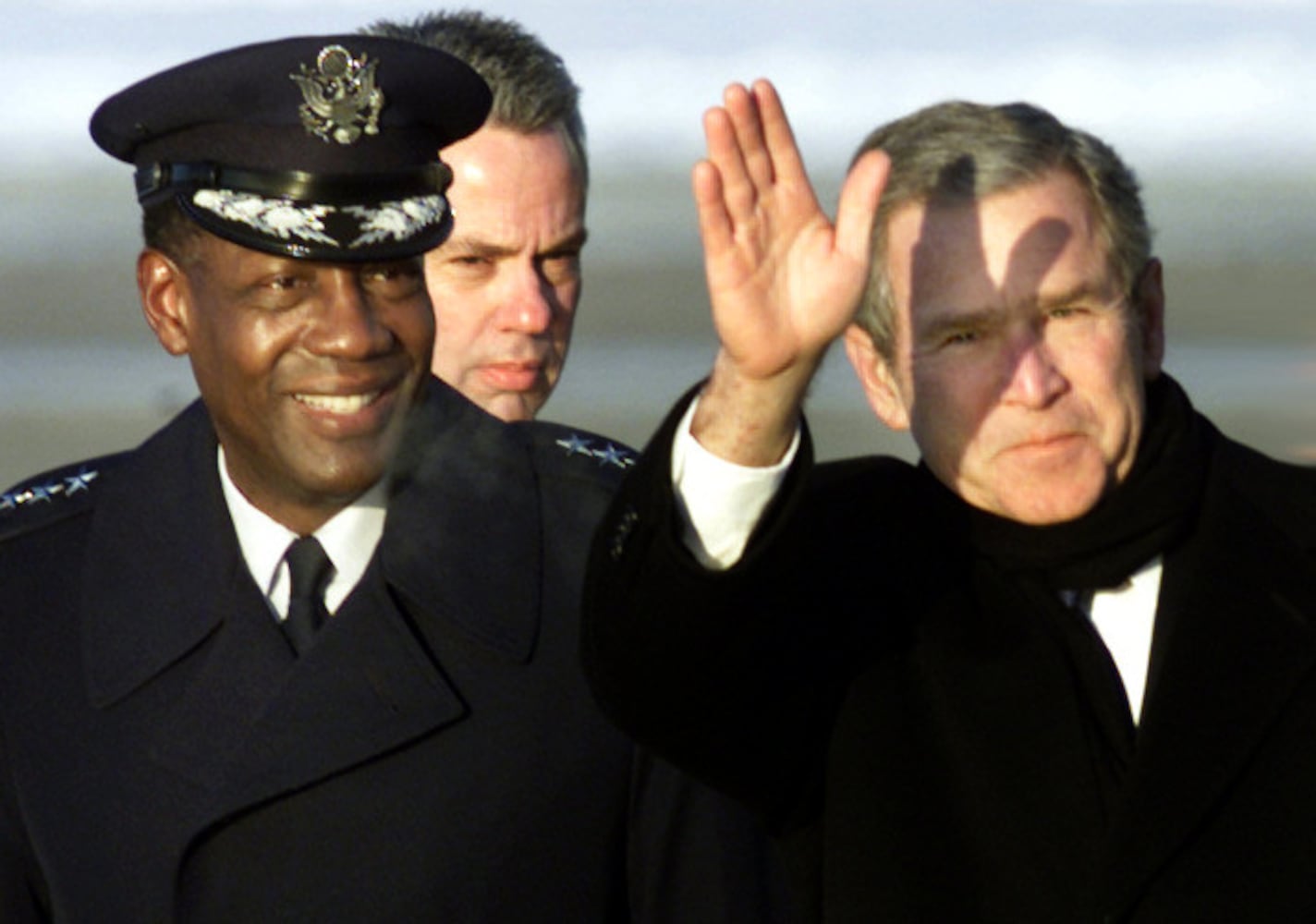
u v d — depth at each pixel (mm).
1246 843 8312
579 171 11219
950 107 8625
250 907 8633
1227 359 36312
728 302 7523
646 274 52906
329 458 8617
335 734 8703
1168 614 8570
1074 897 8352
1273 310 43031
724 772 8344
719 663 7953
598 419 33156
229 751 8727
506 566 9023
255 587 8898
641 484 7734
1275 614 8516
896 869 8484
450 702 8781
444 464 9109
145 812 8719
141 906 8656
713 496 7719
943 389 8500
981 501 8609
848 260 7555
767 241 7566
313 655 8773
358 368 8547
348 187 8680
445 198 8930
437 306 11039
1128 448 8492
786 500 7738
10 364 40844
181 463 9102
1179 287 47438
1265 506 8766
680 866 8945
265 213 8570
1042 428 8383
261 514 8961
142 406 36656
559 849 8828
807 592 8461
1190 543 8641
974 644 8617
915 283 8484
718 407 7672
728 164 7516
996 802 8461
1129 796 8297
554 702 8914
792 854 8727
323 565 8953
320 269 8555
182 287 8742
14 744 8914
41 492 9305
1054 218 8391
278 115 8703
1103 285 8422
